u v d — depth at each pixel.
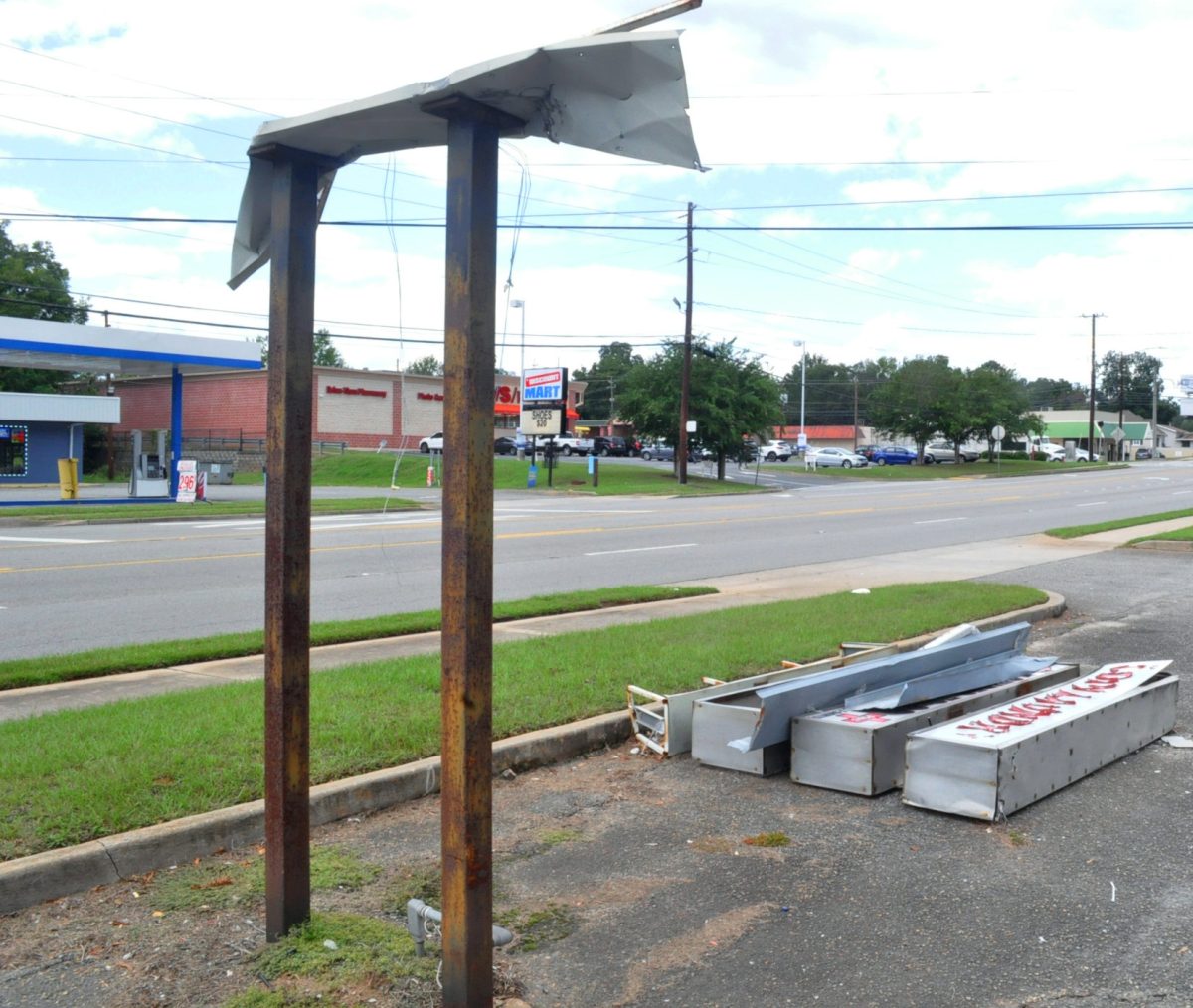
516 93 3.08
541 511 29.84
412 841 5.09
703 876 4.76
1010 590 12.91
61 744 5.88
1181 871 4.79
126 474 51.34
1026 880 4.70
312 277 3.76
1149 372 154.50
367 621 10.63
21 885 4.29
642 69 2.94
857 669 6.62
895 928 4.23
